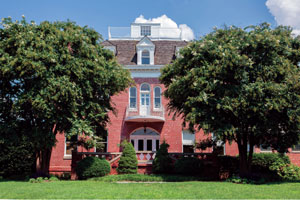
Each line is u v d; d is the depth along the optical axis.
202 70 14.42
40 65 13.71
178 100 16.34
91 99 16.31
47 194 10.76
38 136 14.51
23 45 13.92
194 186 12.77
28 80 14.34
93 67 15.41
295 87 13.74
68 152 22.50
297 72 14.63
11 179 17.55
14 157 19.48
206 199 9.72
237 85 14.19
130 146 18.73
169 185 13.16
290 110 13.73
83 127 14.85
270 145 16.36
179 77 15.78
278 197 10.23
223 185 13.18
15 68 13.84
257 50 14.70
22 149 19.77
